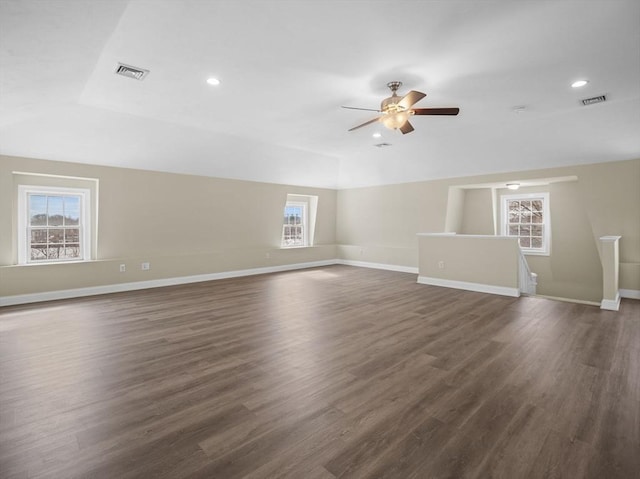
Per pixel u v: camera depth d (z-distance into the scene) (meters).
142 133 4.90
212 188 6.63
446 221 7.19
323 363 2.82
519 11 2.28
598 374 2.62
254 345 3.21
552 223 6.91
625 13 2.29
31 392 2.31
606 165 5.24
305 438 1.84
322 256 8.89
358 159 7.47
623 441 1.82
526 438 1.85
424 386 2.44
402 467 1.63
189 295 5.33
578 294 6.69
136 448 1.75
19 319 3.99
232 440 1.82
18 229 4.83
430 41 2.67
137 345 3.19
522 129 5.03
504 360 2.88
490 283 5.54
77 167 5.08
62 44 2.33
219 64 3.04
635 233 5.09
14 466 1.61
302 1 2.18
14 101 3.25
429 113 3.35
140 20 2.37
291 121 4.79
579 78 3.36
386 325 3.83
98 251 5.45
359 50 2.81
